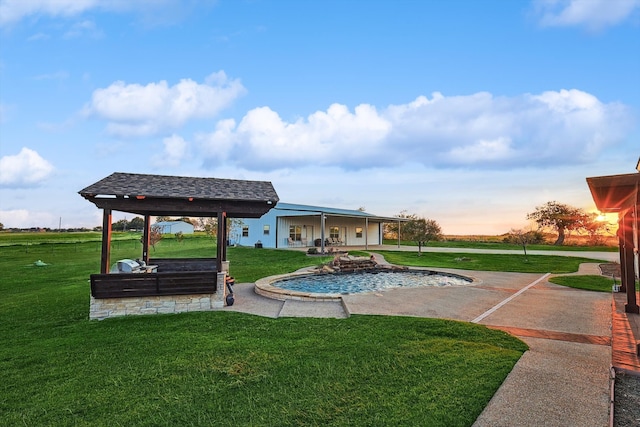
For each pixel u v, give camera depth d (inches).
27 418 119.5
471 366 152.6
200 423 113.1
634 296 257.8
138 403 128.3
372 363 159.8
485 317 252.8
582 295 346.0
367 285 453.4
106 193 289.9
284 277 462.6
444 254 900.0
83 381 149.1
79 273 603.5
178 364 165.9
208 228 1302.9
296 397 129.2
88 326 250.8
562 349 177.3
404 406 118.7
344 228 1255.5
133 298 285.6
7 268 678.5
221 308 302.7
